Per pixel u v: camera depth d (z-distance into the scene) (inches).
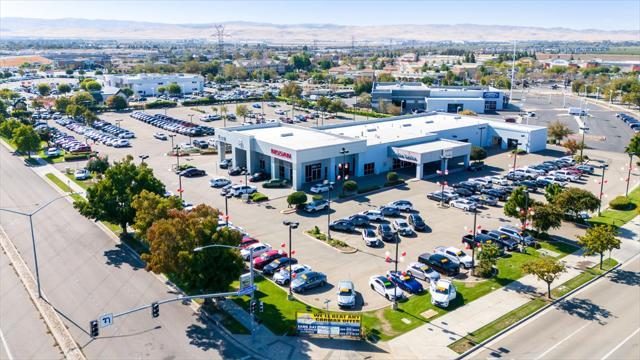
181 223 1536.7
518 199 2183.8
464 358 1355.8
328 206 2460.6
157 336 1457.9
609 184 3068.4
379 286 1691.7
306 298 1663.4
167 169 3371.1
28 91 7780.5
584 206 2308.1
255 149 3171.8
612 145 4266.7
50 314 1581.0
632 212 2551.7
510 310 1598.2
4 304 1658.5
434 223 2385.6
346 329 1440.7
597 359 1352.1
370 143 3304.6
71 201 2736.2
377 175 3265.3
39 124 4980.3
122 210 2081.7
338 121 5319.9
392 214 2496.3
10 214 2522.1
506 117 5659.5
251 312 1425.9
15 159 3732.8
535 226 2130.9
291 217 2454.5
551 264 1641.2
